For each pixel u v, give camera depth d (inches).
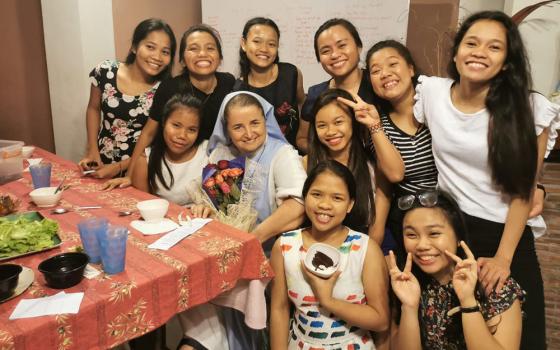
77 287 45.6
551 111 55.7
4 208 64.1
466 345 51.9
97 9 123.6
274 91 94.1
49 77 132.0
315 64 132.6
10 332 38.4
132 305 45.9
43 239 53.8
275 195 69.4
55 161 95.4
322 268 55.5
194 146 79.4
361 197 67.5
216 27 148.9
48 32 127.8
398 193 71.4
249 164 70.3
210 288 53.1
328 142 66.7
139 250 54.0
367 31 120.2
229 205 67.5
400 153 67.8
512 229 57.6
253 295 58.7
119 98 99.5
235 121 67.4
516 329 52.0
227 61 149.4
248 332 67.7
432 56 117.1
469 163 59.4
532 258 61.9
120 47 133.9
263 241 64.8
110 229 48.4
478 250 61.2
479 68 54.4
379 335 63.9
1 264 48.6
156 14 141.7
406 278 54.5
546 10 101.3
